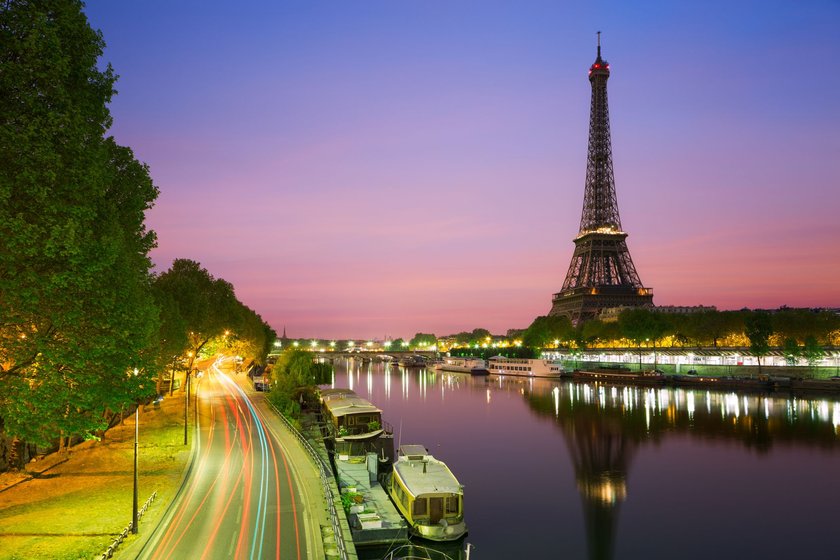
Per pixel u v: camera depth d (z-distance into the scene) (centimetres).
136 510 3812
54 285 3066
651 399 13938
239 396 12144
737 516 5616
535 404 13625
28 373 3291
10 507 4306
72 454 6266
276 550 3581
